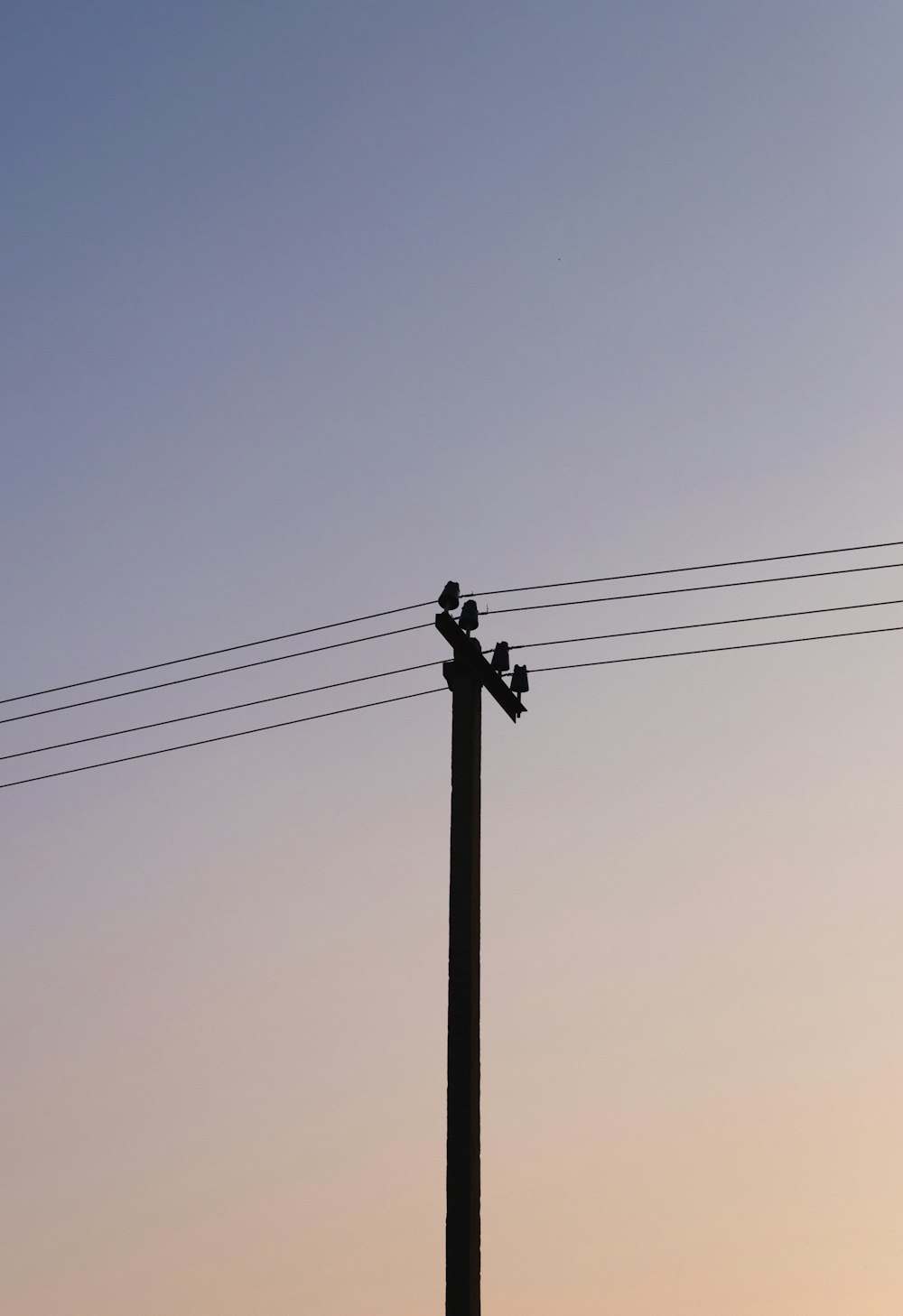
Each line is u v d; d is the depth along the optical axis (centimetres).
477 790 1877
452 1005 1777
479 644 1956
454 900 1819
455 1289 1667
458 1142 1720
